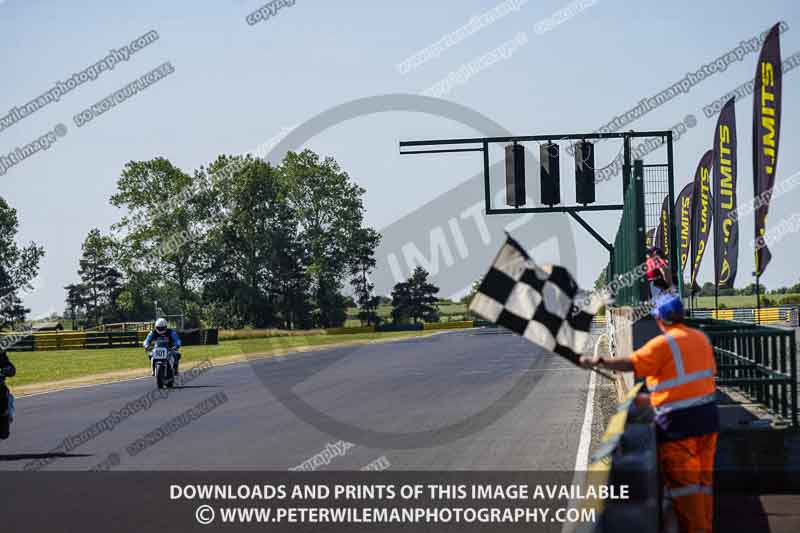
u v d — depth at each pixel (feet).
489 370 296.92
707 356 75.41
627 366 74.13
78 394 272.92
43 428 181.68
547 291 69.51
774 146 174.50
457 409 184.96
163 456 136.05
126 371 391.04
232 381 295.28
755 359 148.46
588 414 167.22
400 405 198.08
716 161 238.68
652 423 66.95
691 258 328.49
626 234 181.16
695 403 74.18
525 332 69.10
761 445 108.68
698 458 74.43
